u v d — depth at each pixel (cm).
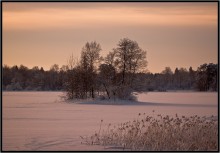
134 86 7962
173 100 8394
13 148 2098
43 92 14825
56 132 2717
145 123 3195
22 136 2512
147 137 2161
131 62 7900
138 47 7962
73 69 8131
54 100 8044
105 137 2369
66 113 4522
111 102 7206
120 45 7919
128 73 7938
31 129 2905
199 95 11656
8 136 2520
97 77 7938
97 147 2127
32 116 4091
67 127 3028
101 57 8081
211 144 2111
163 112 4722
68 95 8069
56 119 3744
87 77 7988
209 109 5306
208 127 2202
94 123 3341
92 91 7994
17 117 3959
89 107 5809
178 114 4397
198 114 4359
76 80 8050
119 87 7675
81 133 2664
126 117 3959
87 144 2211
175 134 2145
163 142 2112
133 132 2302
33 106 5984
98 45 8050
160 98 9544
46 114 4372
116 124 3250
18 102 7225
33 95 11294
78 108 5506
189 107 5800
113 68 7919
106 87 7800
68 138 2425
